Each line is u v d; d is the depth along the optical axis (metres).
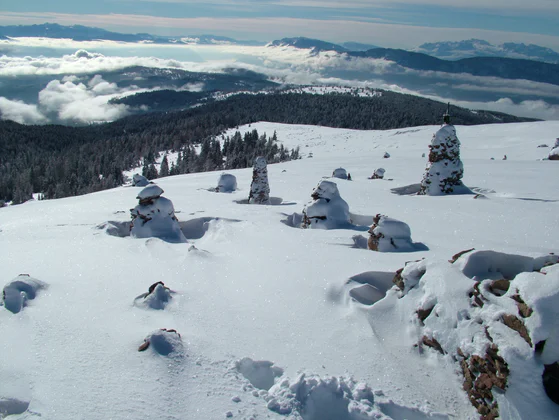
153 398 3.66
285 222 12.11
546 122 63.38
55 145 140.75
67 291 6.02
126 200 17.12
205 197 17.84
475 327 4.21
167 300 5.69
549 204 13.53
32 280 6.05
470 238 9.39
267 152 87.31
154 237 9.03
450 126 16.94
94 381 3.88
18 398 3.69
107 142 127.75
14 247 8.73
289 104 184.75
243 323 5.09
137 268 7.08
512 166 25.22
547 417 3.33
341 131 111.50
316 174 28.64
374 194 17.31
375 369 4.28
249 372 4.29
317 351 4.54
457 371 4.24
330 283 6.02
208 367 4.14
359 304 5.46
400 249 7.93
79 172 93.25
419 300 5.12
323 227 10.51
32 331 4.81
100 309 5.44
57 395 3.68
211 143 112.81
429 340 4.64
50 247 8.60
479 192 17.31
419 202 14.98
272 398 3.71
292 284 6.15
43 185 85.50
